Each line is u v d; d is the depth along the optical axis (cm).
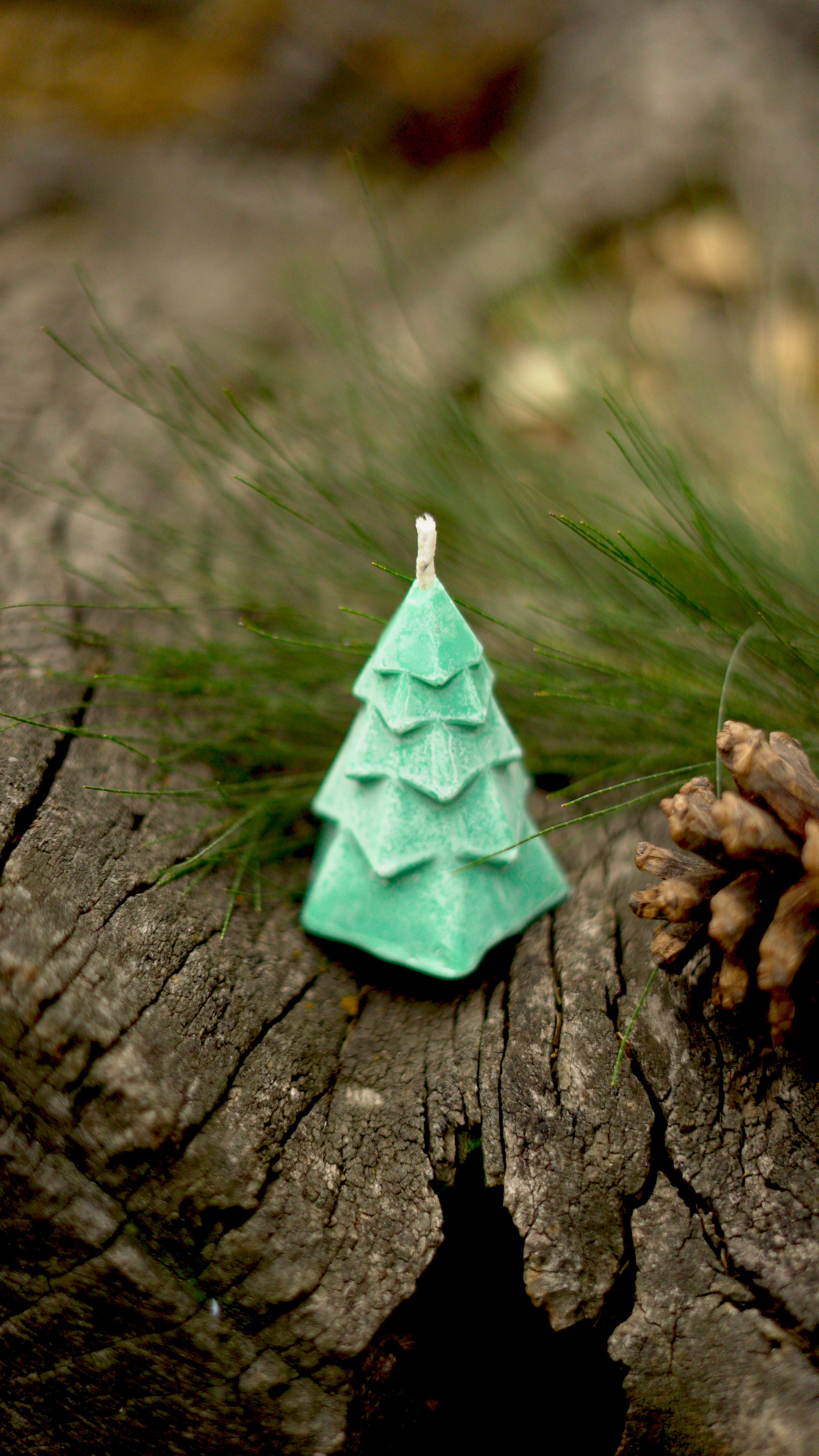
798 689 36
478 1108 33
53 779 35
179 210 64
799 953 31
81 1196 33
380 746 34
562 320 50
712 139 62
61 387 47
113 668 38
